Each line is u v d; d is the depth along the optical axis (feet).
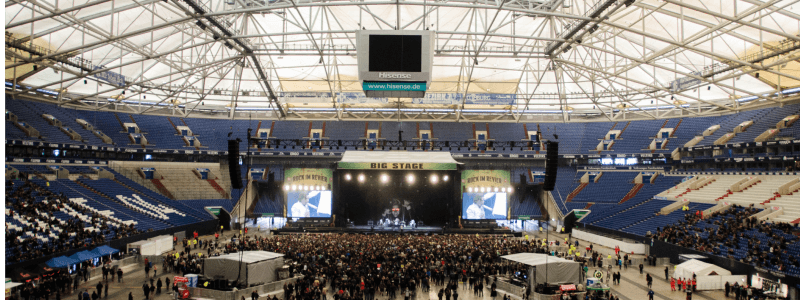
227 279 102.47
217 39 135.95
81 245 121.70
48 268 103.09
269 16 153.79
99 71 140.77
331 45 156.46
